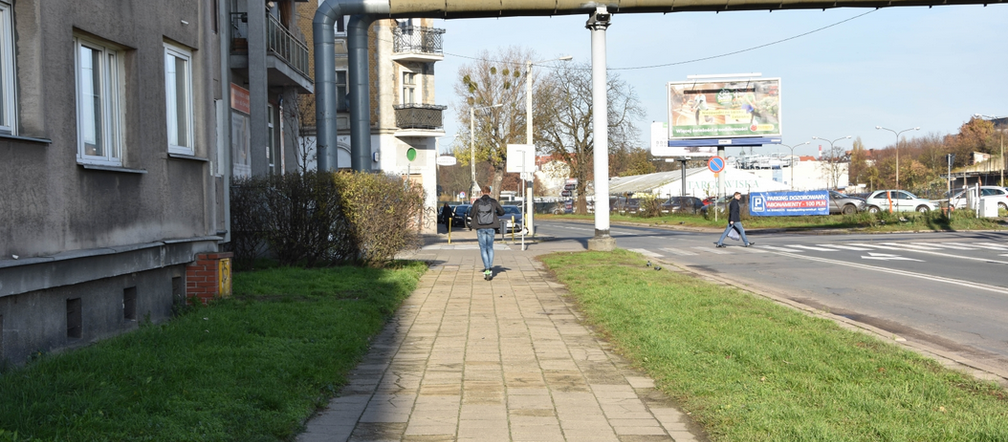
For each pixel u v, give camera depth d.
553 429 5.36
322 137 21.02
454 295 12.75
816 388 6.02
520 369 7.26
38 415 4.65
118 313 8.18
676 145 50.59
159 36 9.26
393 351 8.12
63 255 7.02
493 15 20.78
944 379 6.37
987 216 38.41
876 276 15.67
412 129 36.75
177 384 5.69
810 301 12.27
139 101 8.72
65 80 7.29
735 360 7.14
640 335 8.37
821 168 120.56
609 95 63.62
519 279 15.18
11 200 6.45
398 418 5.62
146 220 8.81
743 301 11.05
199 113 10.47
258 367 6.45
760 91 50.09
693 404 5.78
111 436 4.51
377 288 12.38
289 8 24.06
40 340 6.78
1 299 6.25
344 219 15.33
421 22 36.81
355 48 21.86
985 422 5.02
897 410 5.33
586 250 22.14
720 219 42.47
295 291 11.51
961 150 109.81
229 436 4.77
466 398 6.20
